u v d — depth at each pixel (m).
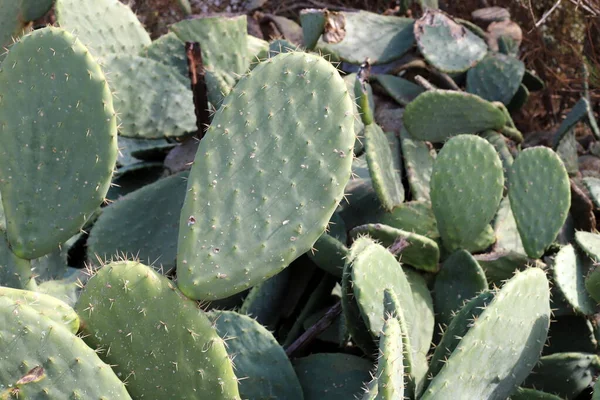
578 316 1.99
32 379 1.43
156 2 4.04
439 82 3.05
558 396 1.80
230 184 1.52
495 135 2.46
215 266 1.49
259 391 1.72
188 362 1.48
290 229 1.52
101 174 1.57
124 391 1.44
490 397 1.64
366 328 1.79
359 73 2.16
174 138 2.33
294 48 2.38
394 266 1.76
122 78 2.23
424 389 1.71
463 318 1.69
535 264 2.02
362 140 2.43
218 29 2.39
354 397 1.74
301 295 2.07
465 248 2.04
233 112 1.55
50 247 1.58
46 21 2.84
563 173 2.02
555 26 3.51
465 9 3.65
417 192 2.30
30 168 1.58
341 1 3.94
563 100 3.50
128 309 1.47
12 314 1.43
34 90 1.57
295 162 1.53
